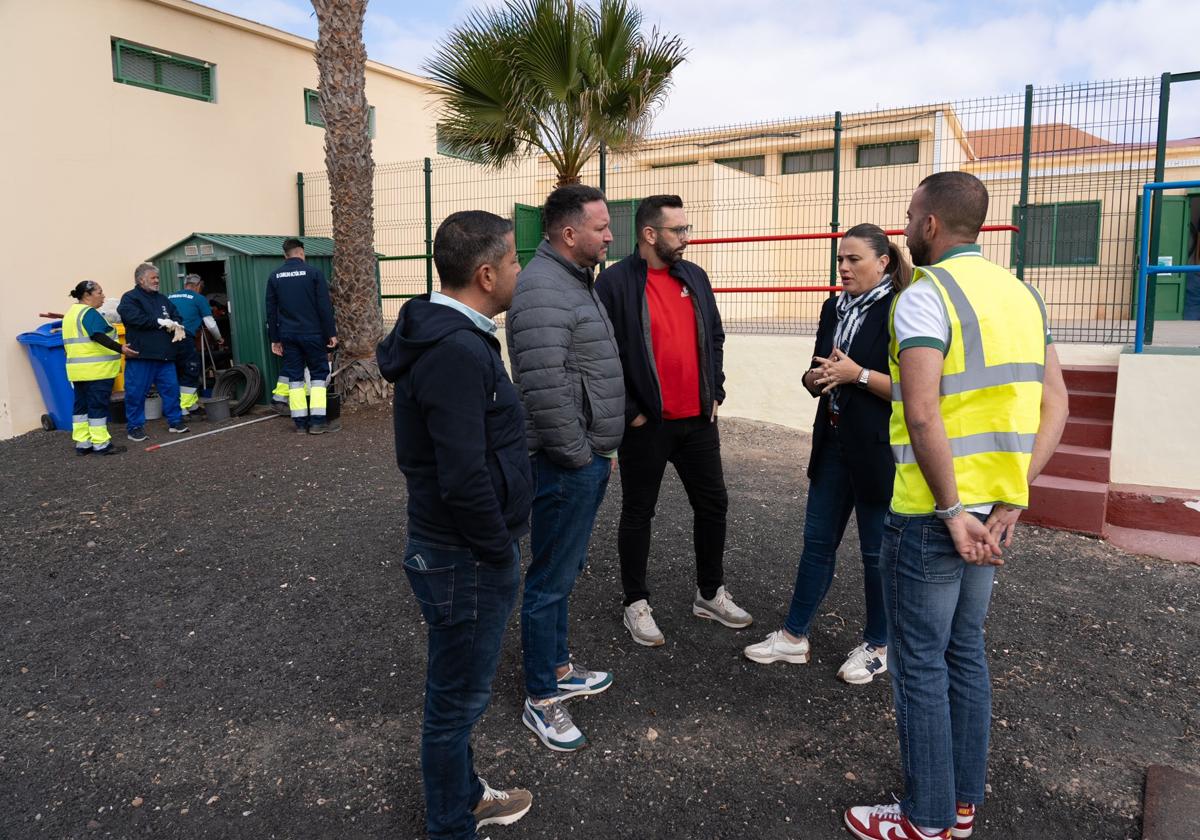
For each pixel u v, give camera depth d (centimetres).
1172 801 251
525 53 820
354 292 888
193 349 908
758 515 532
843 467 319
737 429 774
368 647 358
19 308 880
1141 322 538
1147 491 516
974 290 211
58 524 537
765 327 887
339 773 275
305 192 1180
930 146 1338
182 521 533
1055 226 792
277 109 1142
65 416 876
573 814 254
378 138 1247
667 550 466
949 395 212
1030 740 290
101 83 939
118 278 968
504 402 212
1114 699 317
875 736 293
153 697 323
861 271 304
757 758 281
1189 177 1200
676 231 331
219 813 256
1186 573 445
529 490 222
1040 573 443
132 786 270
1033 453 220
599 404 276
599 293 334
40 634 377
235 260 945
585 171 1291
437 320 204
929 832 226
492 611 214
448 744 221
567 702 315
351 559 456
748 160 1591
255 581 430
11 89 861
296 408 807
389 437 777
